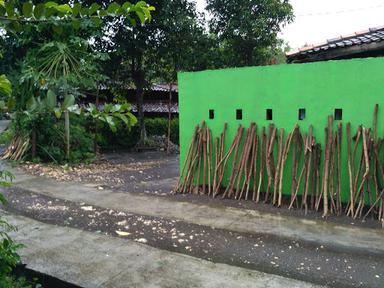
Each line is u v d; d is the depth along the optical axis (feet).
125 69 42.29
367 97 17.19
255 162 19.38
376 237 13.76
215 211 17.15
